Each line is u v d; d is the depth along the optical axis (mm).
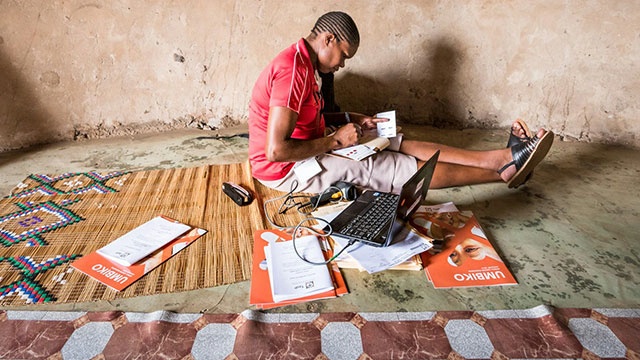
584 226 1885
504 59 2926
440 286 1489
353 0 2865
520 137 2082
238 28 2918
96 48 2826
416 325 1324
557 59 2818
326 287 1442
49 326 1331
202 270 1583
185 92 3076
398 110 3215
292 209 1965
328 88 2551
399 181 2018
